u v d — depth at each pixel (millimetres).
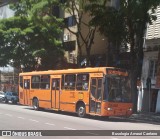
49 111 31109
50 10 37812
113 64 37344
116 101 24625
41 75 31375
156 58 36000
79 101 26500
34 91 32250
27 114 26953
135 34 31953
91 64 43500
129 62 36844
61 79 28703
